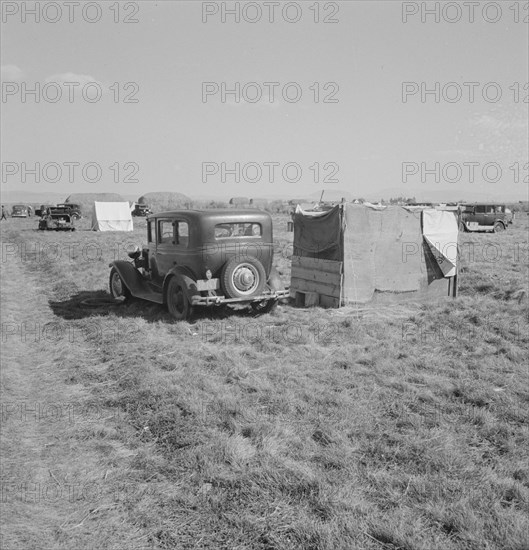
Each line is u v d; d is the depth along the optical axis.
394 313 11.17
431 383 6.66
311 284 12.61
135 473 4.68
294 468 4.55
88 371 7.38
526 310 10.74
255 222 10.55
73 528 3.95
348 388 6.59
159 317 10.67
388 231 12.20
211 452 4.87
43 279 16.47
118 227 44.56
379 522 3.81
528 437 5.14
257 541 3.73
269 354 8.07
